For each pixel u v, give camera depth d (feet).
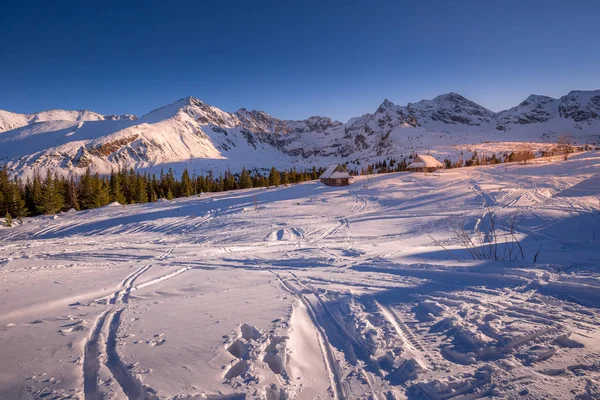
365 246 42.06
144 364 10.52
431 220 62.03
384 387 9.49
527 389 8.73
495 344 11.06
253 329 13.21
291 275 25.05
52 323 14.65
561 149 249.34
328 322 14.78
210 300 18.19
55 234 83.15
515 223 48.24
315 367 10.86
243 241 54.65
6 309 16.80
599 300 14.73
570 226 41.19
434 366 10.28
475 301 15.61
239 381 9.57
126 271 28.91
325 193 137.90
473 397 8.69
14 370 10.29
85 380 9.83
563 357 10.12
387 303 16.71
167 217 98.22
